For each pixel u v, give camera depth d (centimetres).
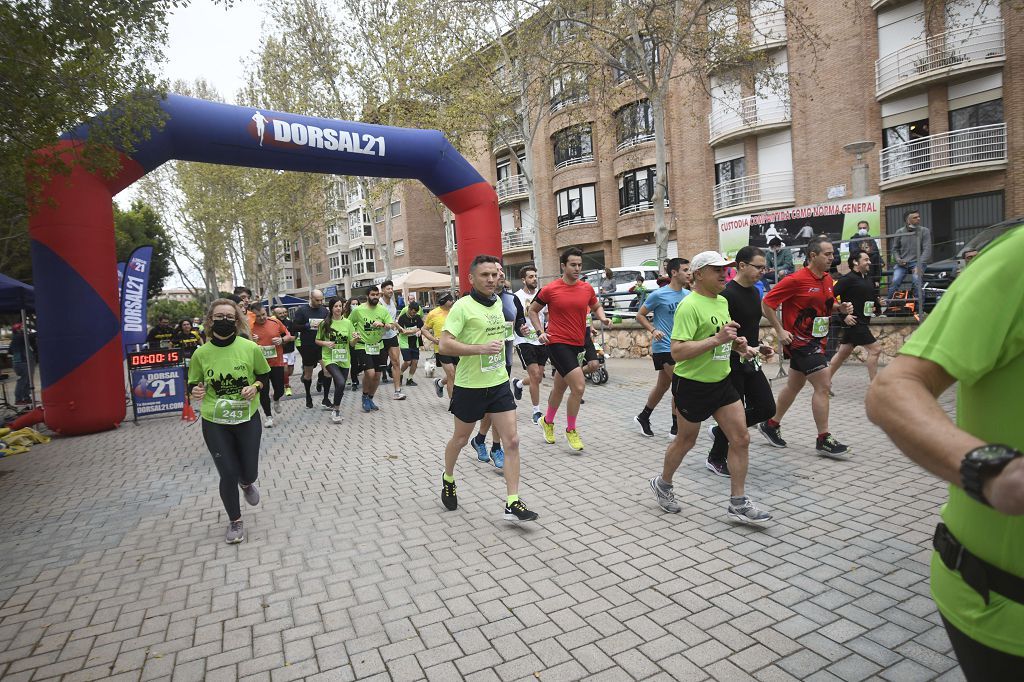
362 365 1000
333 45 2073
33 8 551
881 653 268
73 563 429
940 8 1659
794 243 1291
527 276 915
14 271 2398
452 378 905
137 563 421
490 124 1848
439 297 995
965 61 1777
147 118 716
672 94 2477
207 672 284
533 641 292
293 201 2839
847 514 428
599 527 432
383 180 2439
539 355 802
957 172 1798
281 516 500
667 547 391
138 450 809
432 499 520
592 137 2956
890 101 1948
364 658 287
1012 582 113
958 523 124
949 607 127
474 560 390
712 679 256
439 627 310
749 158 2270
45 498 598
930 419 102
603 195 2955
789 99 2127
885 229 1997
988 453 91
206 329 449
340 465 657
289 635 312
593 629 300
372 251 4700
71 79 580
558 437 714
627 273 1983
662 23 1397
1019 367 112
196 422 1020
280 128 942
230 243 3897
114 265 917
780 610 307
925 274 1084
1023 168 1727
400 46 1817
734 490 416
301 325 1066
